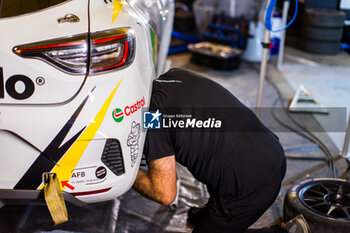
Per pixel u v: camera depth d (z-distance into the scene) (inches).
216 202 63.0
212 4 212.7
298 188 79.6
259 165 60.5
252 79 176.7
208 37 202.5
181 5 262.8
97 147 56.9
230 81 172.6
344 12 224.4
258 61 202.2
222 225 62.5
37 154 55.2
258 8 194.2
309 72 187.9
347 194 78.5
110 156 58.8
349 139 106.8
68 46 53.3
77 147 55.8
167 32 117.8
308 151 111.6
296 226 69.4
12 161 55.4
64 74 53.7
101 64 55.1
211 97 62.1
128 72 57.4
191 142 58.9
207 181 61.7
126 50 57.1
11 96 53.1
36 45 52.2
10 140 54.4
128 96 57.6
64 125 54.3
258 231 68.0
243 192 60.3
